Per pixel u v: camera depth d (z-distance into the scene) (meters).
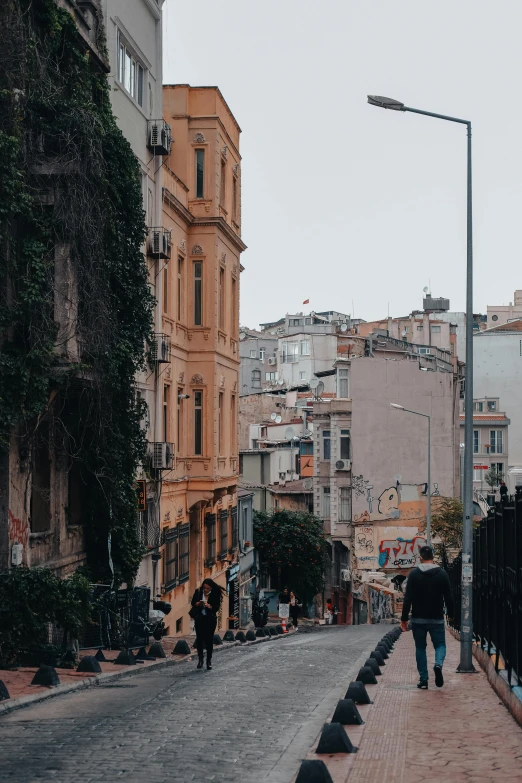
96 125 20.36
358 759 8.52
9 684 14.82
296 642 32.88
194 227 37.47
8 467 18.59
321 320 123.25
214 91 37.53
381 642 21.83
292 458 76.44
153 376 31.45
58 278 19.64
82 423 22.23
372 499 64.12
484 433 85.06
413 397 65.62
